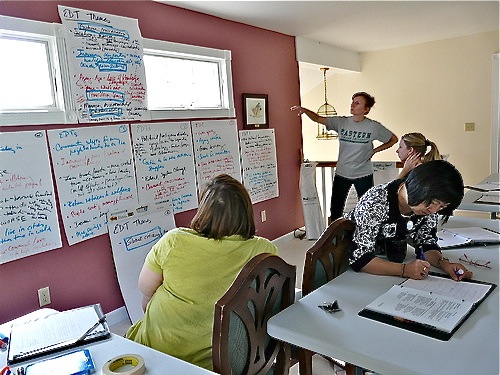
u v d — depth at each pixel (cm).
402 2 350
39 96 257
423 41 539
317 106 653
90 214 277
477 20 431
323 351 111
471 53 517
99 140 280
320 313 127
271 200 447
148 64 326
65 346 120
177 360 112
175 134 333
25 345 121
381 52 580
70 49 262
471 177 543
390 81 580
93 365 110
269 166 437
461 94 532
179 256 139
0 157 232
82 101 269
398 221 159
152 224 315
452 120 544
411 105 570
